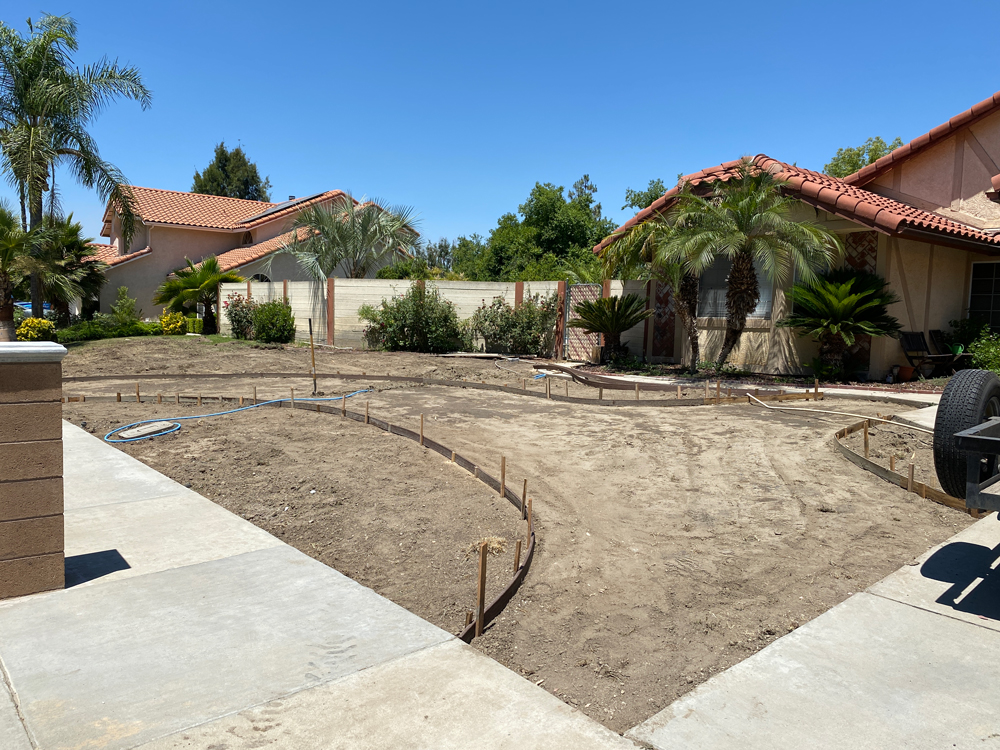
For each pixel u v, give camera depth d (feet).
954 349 43.04
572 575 14.66
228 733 8.55
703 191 48.11
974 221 48.21
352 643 10.99
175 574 13.69
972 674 10.52
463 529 17.25
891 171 52.60
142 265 105.60
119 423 30.35
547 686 10.56
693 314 47.60
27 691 9.43
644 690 10.46
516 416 32.19
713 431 28.09
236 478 21.77
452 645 11.03
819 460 23.34
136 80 75.61
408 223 85.56
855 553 15.83
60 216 75.41
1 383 12.21
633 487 20.85
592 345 57.67
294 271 100.01
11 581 12.44
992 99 46.88
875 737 8.95
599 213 162.09
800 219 46.16
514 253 120.06
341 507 18.84
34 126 72.18
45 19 74.49
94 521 16.89
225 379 46.70
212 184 210.79
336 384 43.93
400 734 8.61
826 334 41.93
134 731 8.55
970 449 12.30
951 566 14.73
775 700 9.82
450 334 65.16
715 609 13.16
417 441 26.32
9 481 12.33
